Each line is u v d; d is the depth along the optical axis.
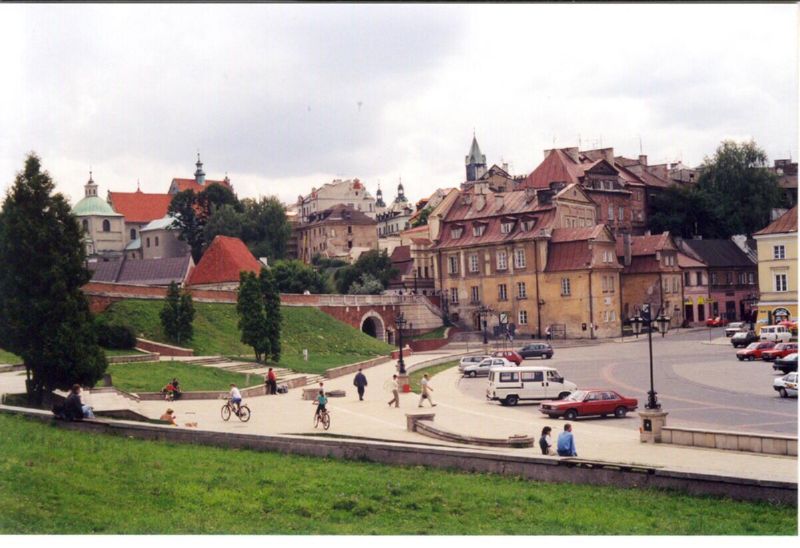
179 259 149.00
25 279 43.78
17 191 44.41
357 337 109.69
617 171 152.25
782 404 53.59
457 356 104.50
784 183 165.00
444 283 139.62
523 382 59.91
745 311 144.00
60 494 26.02
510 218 132.62
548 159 148.75
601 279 124.44
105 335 72.31
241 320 80.06
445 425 48.78
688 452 37.09
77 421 37.09
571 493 28.62
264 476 30.20
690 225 155.38
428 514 26.23
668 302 131.62
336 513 26.33
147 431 36.56
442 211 145.12
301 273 139.25
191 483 28.80
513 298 130.75
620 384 68.25
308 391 61.56
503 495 28.19
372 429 45.06
